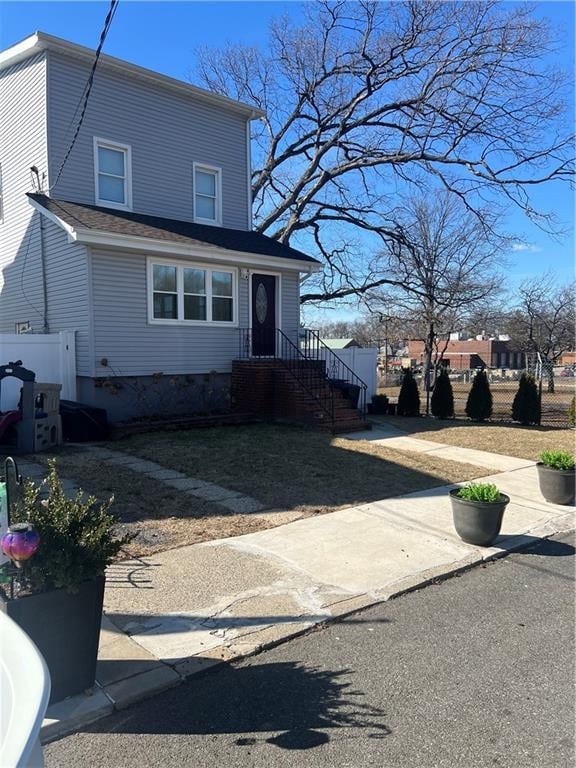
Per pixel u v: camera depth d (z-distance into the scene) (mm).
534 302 33406
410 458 9258
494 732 2660
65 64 11672
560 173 18094
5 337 10672
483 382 15031
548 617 3902
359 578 4453
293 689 2984
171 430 11008
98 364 11055
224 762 2432
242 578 4375
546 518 6422
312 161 21406
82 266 10961
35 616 2641
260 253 12930
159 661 3170
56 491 3178
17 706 1438
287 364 12812
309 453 9164
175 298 12258
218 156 14539
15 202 13016
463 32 18281
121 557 4699
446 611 3977
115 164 12602
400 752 2512
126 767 2396
